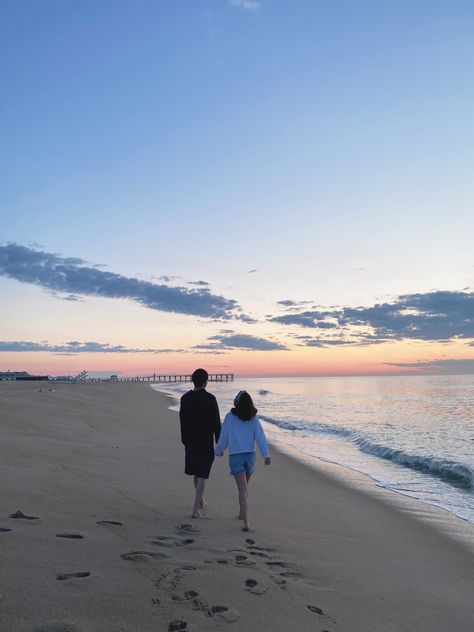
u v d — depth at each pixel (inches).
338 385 3548.2
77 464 329.1
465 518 294.8
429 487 379.9
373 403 1384.1
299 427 778.8
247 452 236.8
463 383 3597.4
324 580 175.3
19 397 901.2
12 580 137.1
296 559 194.1
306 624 137.9
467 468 408.5
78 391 1594.5
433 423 828.0
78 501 233.8
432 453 514.0
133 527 205.3
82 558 160.4
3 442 372.8
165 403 1370.6
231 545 199.5
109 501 242.2
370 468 457.1
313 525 258.1
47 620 117.8
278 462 483.5
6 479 256.5
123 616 126.7
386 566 202.8
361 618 148.1
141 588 144.3
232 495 306.5
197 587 150.6
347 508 309.9
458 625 152.3
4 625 113.0
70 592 134.8
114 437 518.3
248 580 161.8
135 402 1259.8
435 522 285.9
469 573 205.8
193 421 246.1
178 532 207.2
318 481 398.0
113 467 338.6
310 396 1809.8
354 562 202.1
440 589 183.2
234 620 133.3
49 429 498.3
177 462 400.5
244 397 242.4
